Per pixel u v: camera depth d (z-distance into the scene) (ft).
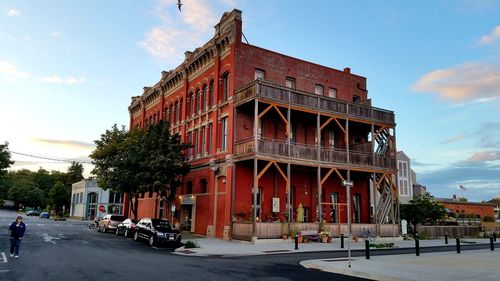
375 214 97.91
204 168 102.12
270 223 80.74
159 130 102.17
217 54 100.78
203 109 108.58
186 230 108.68
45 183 410.52
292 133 101.14
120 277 36.94
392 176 109.29
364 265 46.11
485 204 222.48
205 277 37.52
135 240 85.30
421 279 36.14
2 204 381.60
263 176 93.35
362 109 100.58
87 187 230.07
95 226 129.29
